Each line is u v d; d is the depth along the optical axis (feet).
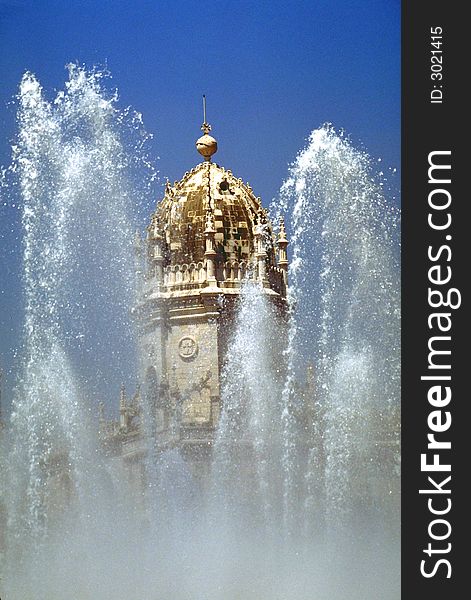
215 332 283.18
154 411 273.95
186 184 296.10
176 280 287.28
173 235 290.35
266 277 289.33
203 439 273.95
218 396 280.10
